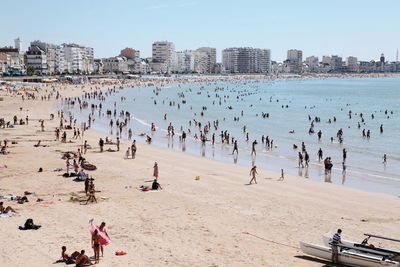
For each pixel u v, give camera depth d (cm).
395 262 2194
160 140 7344
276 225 2973
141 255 2402
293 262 2364
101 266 2252
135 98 17400
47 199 3450
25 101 13600
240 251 2498
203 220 3034
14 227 2783
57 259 2320
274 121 10569
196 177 4288
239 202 3516
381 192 4200
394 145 7225
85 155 5450
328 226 2970
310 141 7594
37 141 6397
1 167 4522
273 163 5622
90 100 15775
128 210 3219
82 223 2900
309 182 4359
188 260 2348
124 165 4894
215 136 8012
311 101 17200
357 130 9119
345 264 2345
